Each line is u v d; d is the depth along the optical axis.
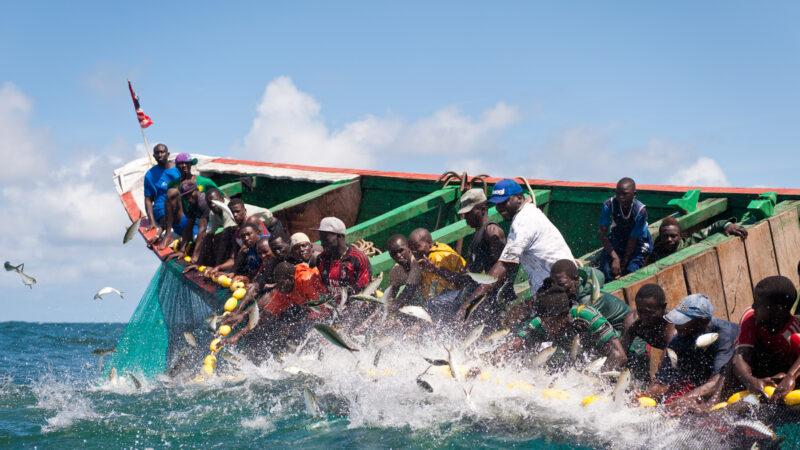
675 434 5.60
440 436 5.81
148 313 11.55
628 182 9.09
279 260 9.29
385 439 5.79
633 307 7.70
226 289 10.02
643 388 6.76
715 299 8.43
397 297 8.09
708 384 6.10
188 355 9.64
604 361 6.17
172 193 12.53
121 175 15.28
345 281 8.71
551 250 8.09
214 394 7.59
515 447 5.52
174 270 11.45
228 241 10.99
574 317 6.71
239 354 8.55
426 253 8.81
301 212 12.83
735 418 5.68
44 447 5.95
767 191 10.33
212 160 16.19
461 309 8.23
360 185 13.77
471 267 8.75
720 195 10.55
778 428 5.56
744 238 8.91
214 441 5.97
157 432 6.27
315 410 6.23
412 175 13.30
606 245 9.32
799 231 9.84
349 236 10.66
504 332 6.71
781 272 9.44
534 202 10.23
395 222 11.07
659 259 9.24
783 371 6.12
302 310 8.77
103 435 6.23
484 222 8.88
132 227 8.95
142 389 8.37
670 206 10.03
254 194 14.80
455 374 6.16
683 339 6.30
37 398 7.84
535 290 8.17
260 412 6.76
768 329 5.98
